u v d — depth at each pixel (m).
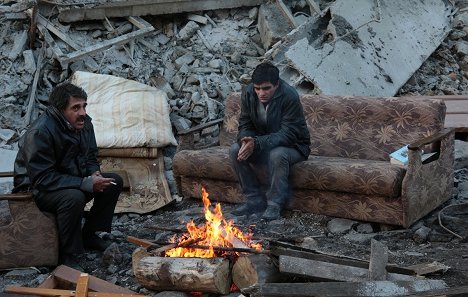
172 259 5.02
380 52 9.52
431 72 9.95
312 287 4.57
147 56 9.44
